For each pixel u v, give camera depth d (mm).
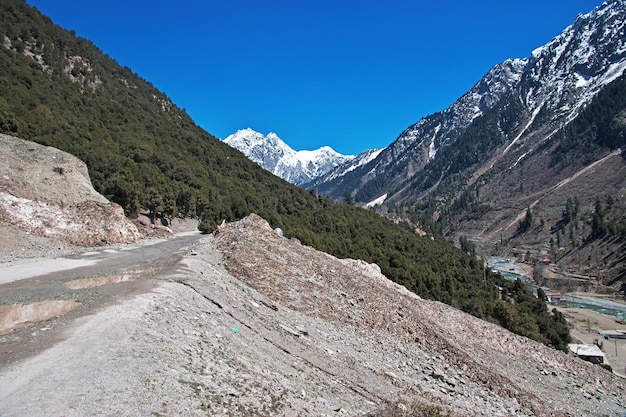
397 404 14547
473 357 27016
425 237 128500
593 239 165500
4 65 98062
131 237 42156
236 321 16688
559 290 132375
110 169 69688
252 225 35531
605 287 129875
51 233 34781
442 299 63438
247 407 9500
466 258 104438
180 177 89625
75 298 15930
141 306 13984
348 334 22609
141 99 153625
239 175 121938
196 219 82250
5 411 7293
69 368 9156
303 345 17797
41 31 138750
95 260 28562
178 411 8234
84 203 40344
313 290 26500
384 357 21266
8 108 66625
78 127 87875
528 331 57094
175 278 18750
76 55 148500
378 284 35156
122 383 8750
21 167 37906
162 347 11211
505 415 19453
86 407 7652
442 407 16703
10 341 10938
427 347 25266
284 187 128375
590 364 39438
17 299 16172
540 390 27391
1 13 133750
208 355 11906
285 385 12094
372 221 115500
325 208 114875
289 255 31344
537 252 185625
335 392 13695
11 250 29297
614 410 28625
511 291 88000
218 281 21281
